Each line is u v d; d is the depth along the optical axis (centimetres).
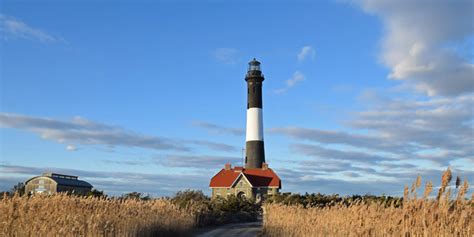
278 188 8481
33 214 2028
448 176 1507
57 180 5184
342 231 2280
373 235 1936
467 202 1498
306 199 4175
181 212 4097
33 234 1920
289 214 3450
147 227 2977
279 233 3375
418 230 1553
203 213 5003
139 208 3159
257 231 4353
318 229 2700
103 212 2472
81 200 2497
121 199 3241
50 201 2238
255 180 8538
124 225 2609
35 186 5122
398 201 1909
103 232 2334
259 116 8706
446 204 1509
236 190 8525
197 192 6462
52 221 2030
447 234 1469
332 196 4131
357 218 2138
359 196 2797
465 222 1467
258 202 7394
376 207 2048
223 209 6175
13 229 1942
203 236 3709
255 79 8675
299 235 2931
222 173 9038
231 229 4656
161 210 3591
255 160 8650
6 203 2009
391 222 1792
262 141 8700
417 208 1596
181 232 3691
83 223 2191
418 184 1609
